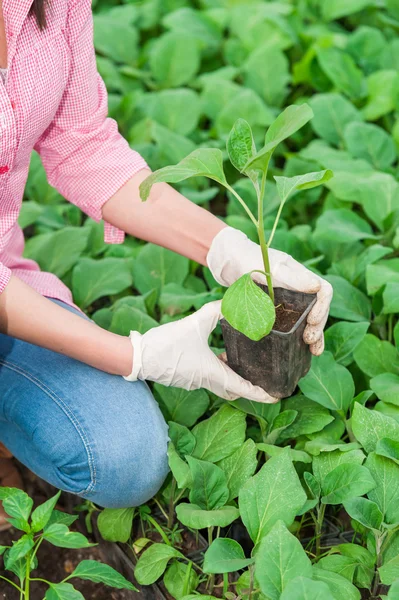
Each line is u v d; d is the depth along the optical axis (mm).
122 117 2850
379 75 2873
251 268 1532
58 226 2383
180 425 1610
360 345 1817
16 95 1409
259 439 1740
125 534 1589
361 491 1405
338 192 2252
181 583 1479
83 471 1506
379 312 1966
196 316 1496
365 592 1485
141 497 1571
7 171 1445
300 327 1438
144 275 2135
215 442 1601
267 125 2672
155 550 1499
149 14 3506
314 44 2963
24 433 1604
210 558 1296
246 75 2994
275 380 1493
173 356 1470
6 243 1575
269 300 1269
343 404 1658
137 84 3125
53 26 1456
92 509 1714
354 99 2891
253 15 3270
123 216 1641
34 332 1404
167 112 2760
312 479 1478
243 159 1312
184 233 1614
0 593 1639
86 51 1552
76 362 1581
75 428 1492
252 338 1278
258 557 1257
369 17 3514
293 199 2424
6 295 1381
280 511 1361
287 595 1167
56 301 1736
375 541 1452
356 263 2125
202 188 2547
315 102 2719
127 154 1644
